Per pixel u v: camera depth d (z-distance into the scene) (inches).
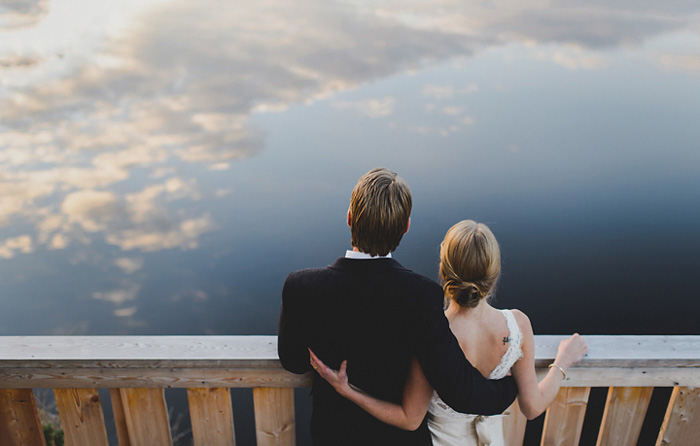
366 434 46.5
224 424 60.5
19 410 61.2
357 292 42.1
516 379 49.4
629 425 61.2
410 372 43.2
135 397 59.9
